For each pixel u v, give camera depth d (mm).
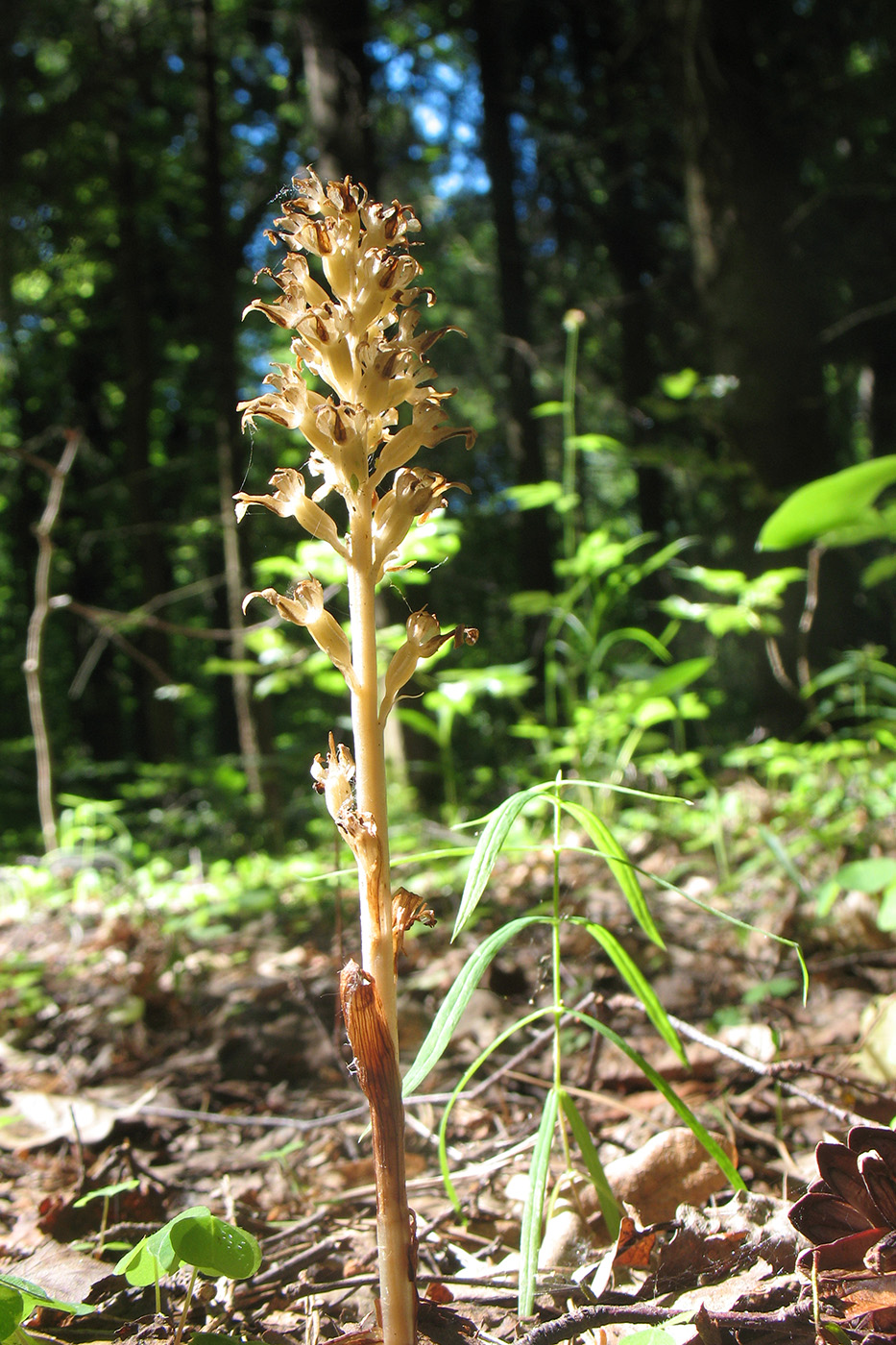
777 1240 1411
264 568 4492
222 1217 1814
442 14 15039
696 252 8242
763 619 4535
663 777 5164
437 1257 1600
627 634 4910
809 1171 1795
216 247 10742
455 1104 2332
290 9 14109
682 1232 1434
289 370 1140
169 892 5402
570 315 5254
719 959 3029
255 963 3902
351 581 1129
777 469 7879
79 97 13469
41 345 17578
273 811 8141
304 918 4551
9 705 21312
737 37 8016
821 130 11266
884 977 2773
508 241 14891
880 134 11477
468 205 17312
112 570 19484
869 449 12117
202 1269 1180
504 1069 2111
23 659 21109
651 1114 2115
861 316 8891
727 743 8867
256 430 1171
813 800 4719
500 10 14883
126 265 14742
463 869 4656
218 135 10898
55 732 20766
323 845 7375
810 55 11219
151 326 17281
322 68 8914
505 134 14883
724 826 4695
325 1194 1995
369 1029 1041
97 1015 3334
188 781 10305
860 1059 2234
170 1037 3129
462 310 17281
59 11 13906
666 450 7961
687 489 15672
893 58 11055
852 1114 1679
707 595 8406
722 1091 2209
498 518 16750
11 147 13078
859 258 11203
